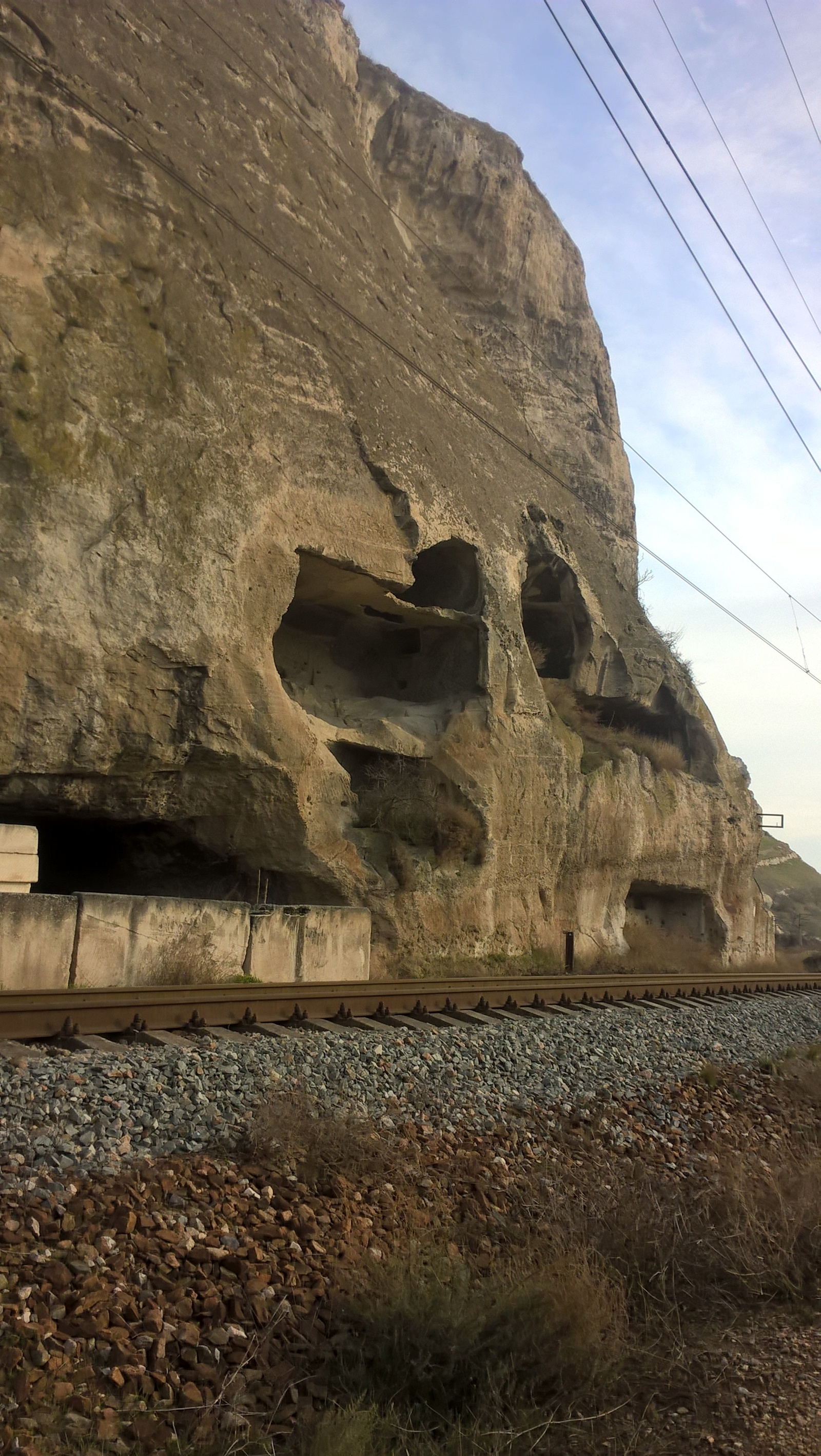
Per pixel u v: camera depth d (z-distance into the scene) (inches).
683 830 1248.2
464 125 1321.4
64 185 642.8
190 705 656.4
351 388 828.0
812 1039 575.8
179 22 790.5
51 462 599.2
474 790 885.8
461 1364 197.5
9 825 497.7
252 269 766.5
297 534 748.6
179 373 684.7
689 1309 237.0
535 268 1358.3
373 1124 286.8
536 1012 493.0
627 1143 331.0
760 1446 174.7
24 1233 196.5
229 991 410.9
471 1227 250.4
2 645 565.0
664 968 1098.1
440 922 827.4
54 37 664.4
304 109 947.3
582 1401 194.7
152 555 642.2
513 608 975.6
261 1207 230.1
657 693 1299.2
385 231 1022.4
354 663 969.5
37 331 608.1
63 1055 298.8
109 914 492.4
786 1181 294.7
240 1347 186.4
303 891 747.4
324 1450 166.1
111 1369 171.0
